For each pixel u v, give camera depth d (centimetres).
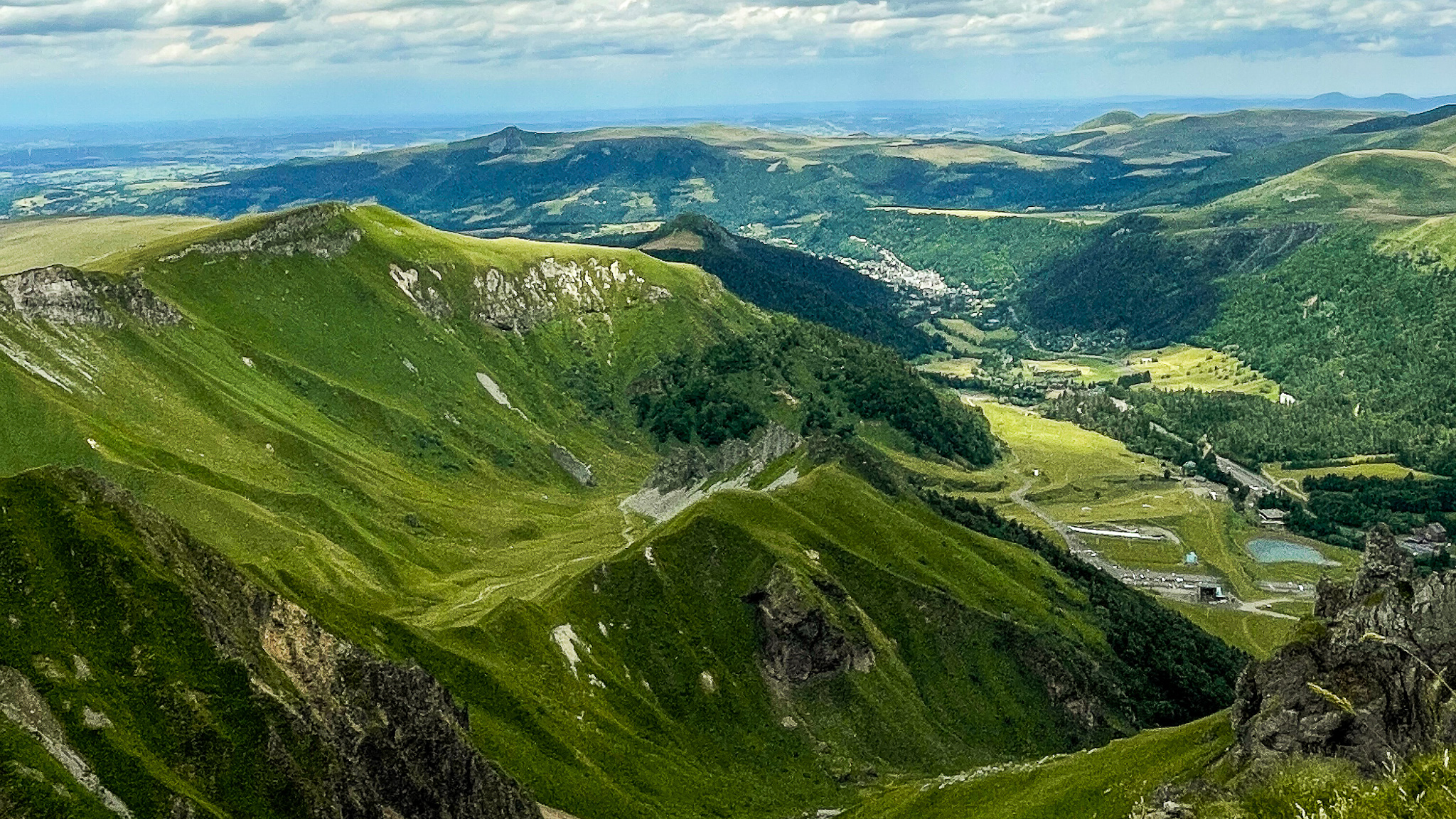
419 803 13025
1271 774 10081
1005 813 14762
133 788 10425
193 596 12488
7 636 11206
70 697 10919
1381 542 13588
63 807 9812
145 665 11706
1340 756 10881
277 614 13825
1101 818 13388
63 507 12625
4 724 10225
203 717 11525
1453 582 10988
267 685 12344
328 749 12119
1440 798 4688
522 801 14662
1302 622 12775
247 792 11250
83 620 11769
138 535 13000
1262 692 12306
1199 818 7300
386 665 14250
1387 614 11419
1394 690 10962
